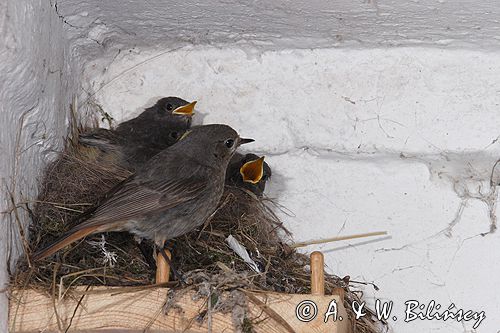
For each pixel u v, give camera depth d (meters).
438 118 10.84
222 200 10.34
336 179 10.72
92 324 8.00
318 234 10.57
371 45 10.97
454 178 10.55
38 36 8.71
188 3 9.90
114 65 11.23
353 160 10.77
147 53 11.23
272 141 11.01
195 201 9.62
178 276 8.48
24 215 8.86
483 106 10.80
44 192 9.57
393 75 10.97
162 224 9.38
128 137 10.91
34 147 9.34
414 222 10.47
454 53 10.88
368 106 10.97
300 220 10.63
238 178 10.77
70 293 8.05
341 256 10.45
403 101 10.93
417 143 10.81
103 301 8.05
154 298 8.06
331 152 10.90
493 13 9.71
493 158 10.64
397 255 10.40
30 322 8.02
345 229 10.55
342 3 9.67
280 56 11.12
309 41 10.95
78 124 10.90
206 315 8.01
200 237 9.91
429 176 10.59
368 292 10.29
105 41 10.95
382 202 10.58
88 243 9.28
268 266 9.48
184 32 10.86
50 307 8.05
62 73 10.12
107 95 11.23
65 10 9.84
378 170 10.67
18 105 8.67
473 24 10.12
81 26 10.37
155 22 10.50
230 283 8.21
